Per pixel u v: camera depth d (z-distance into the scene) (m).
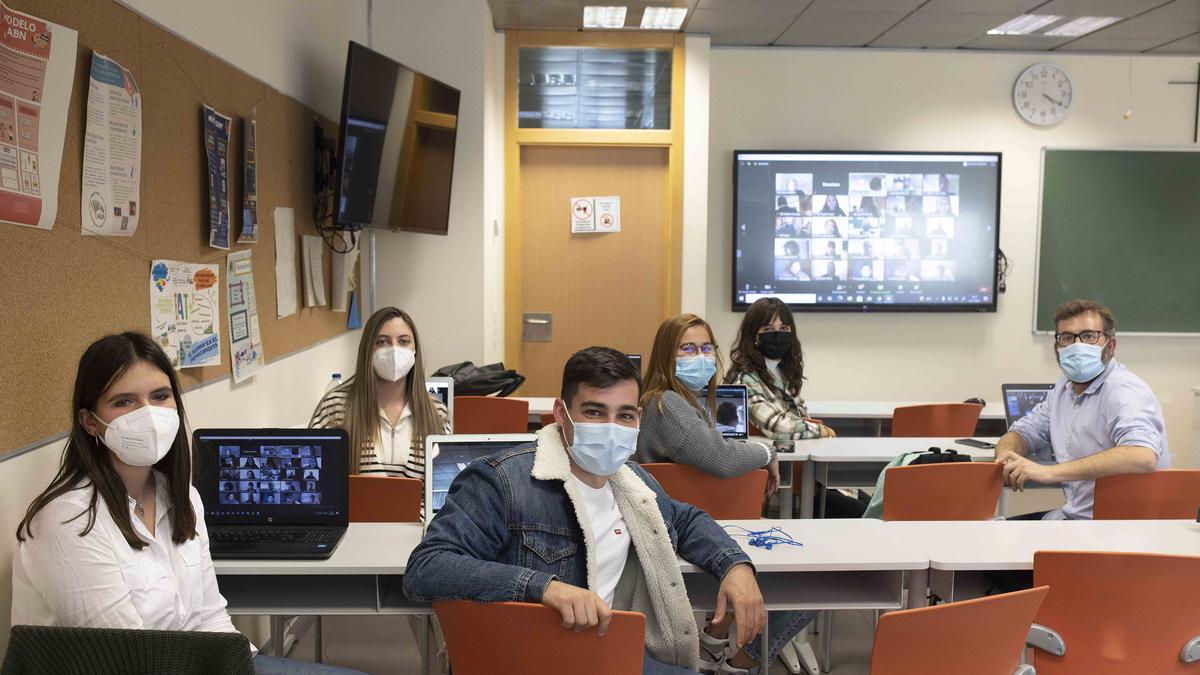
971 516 2.86
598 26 5.80
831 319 6.46
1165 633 1.86
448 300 5.21
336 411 3.05
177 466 1.73
